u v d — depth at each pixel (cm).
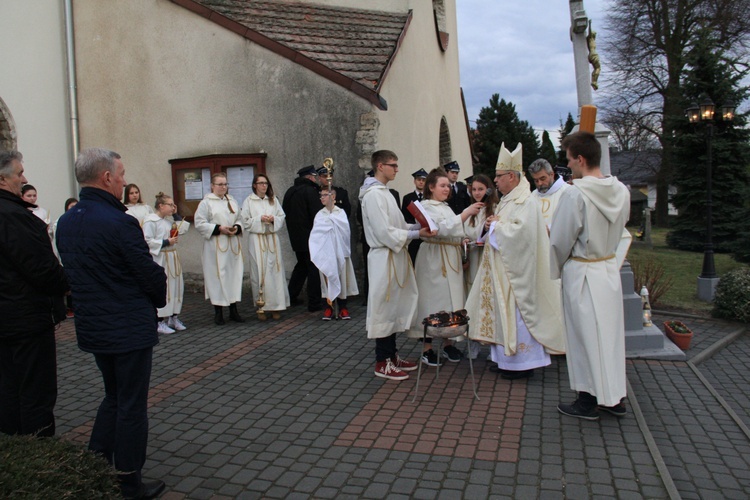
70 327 748
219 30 888
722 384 529
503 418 420
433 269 524
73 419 441
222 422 427
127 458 306
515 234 486
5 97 912
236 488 331
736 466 353
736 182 1700
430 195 531
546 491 318
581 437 384
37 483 229
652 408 445
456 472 342
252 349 618
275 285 745
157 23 916
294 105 865
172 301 694
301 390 491
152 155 941
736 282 756
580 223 399
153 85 929
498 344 500
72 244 302
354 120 843
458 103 1593
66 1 938
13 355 343
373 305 498
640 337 574
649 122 2564
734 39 2266
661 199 2669
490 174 3266
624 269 586
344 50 907
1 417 349
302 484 334
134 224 306
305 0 1041
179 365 568
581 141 405
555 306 500
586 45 663
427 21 1176
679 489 326
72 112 953
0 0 905
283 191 881
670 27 2380
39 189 948
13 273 329
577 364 412
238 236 740
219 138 902
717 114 1686
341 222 734
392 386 495
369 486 329
